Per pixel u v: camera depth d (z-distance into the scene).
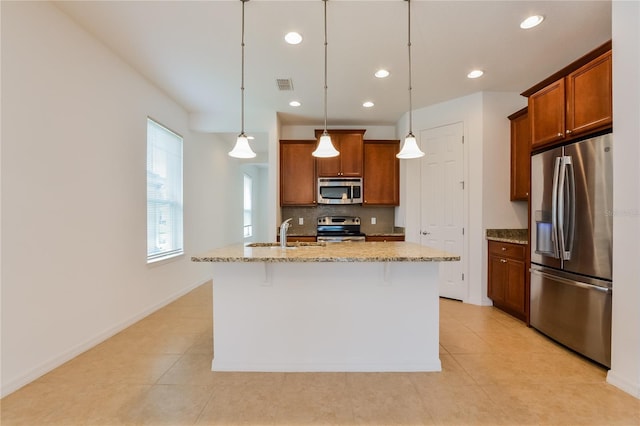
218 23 2.42
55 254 2.26
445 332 2.92
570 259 2.44
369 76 3.32
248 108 4.34
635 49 1.86
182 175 4.38
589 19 2.37
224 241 6.23
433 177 4.18
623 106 1.93
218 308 2.27
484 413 1.75
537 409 1.77
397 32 2.54
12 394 1.91
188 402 1.85
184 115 4.42
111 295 2.86
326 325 2.27
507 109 3.75
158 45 2.75
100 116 2.72
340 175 4.78
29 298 2.06
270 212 4.53
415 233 4.35
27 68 2.06
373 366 2.25
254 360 2.26
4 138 1.92
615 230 1.99
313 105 4.21
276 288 2.27
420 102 4.09
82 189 2.52
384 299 2.27
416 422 1.68
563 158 2.45
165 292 3.87
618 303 1.98
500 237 3.73
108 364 2.31
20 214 2.01
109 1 2.18
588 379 2.08
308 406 1.82
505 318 3.30
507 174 3.75
